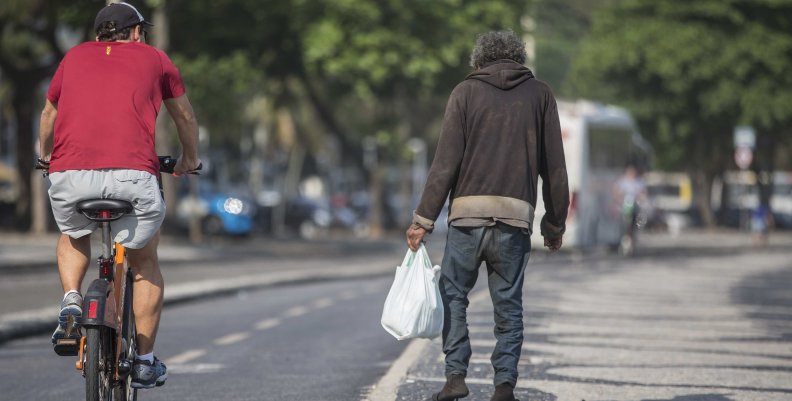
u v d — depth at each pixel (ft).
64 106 52.75
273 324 118.62
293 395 73.92
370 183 435.94
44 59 323.98
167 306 139.85
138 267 57.06
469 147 56.95
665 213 518.78
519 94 57.06
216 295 155.22
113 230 53.98
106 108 52.60
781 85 483.92
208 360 91.35
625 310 130.11
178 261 233.55
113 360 53.42
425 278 57.57
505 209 56.65
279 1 313.73
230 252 267.39
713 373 82.02
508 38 58.08
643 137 507.71
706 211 513.45
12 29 299.58
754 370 84.17
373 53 317.63
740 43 477.77
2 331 103.71
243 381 80.18
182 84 55.11
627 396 71.15
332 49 313.73
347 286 176.55
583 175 263.08
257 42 329.52
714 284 176.14
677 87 481.46
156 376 57.36
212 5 311.27
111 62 53.42
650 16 492.95
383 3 321.73
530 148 56.95
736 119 488.85
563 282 173.68
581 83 503.61
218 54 333.83
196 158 57.36
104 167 52.16
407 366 81.41
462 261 57.62
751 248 330.34
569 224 260.62
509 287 58.18
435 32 329.72
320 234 472.03
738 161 406.82
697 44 477.36
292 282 182.09
